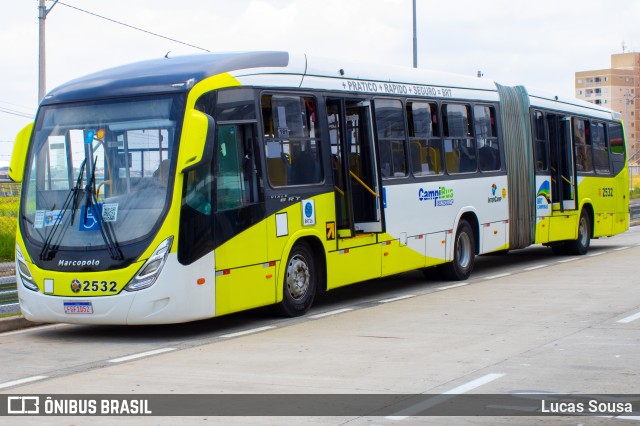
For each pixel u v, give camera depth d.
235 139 12.27
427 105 16.75
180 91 11.69
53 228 11.87
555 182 21.45
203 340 11.72
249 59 12.82
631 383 8.47
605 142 24.47
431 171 16.72
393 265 15.45
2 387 8.94
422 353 10.16
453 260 17.38
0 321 12.90
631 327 11.59
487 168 18.61
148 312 11.31
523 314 12.93
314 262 13.89
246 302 12.34
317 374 9.16
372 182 14.38
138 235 11.41
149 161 11.62
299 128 13.50
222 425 7.26
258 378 9.05
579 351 10.05
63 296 11.61
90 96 12.16
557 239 21.45
